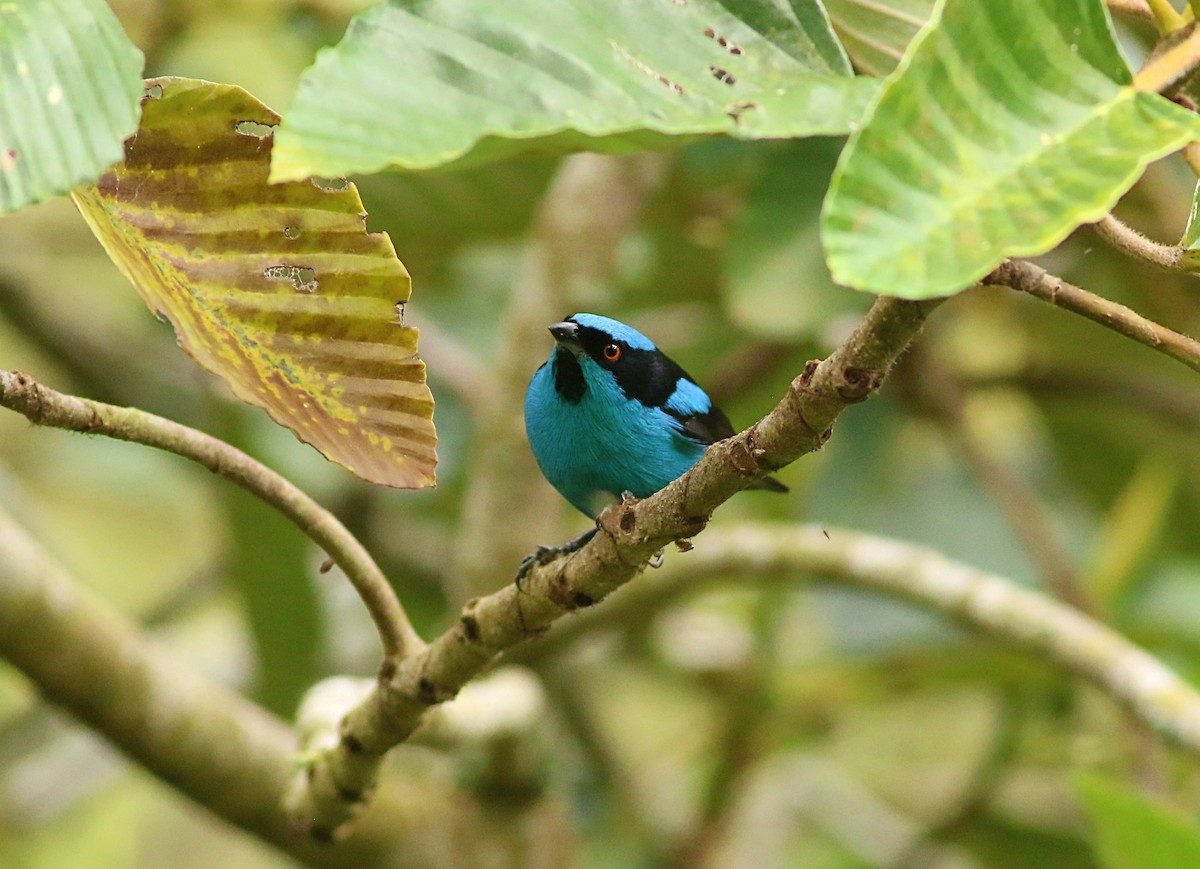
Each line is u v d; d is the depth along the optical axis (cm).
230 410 1203
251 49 1411
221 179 412
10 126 328
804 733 1307
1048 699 1234
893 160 305
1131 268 1182
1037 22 330
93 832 1423
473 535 1155
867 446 1359
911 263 289
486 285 1492
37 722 1373
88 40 338
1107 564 1245
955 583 1069
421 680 559
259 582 1155
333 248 419
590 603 523
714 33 382
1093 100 332
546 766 985
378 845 928
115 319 1578
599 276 1136
